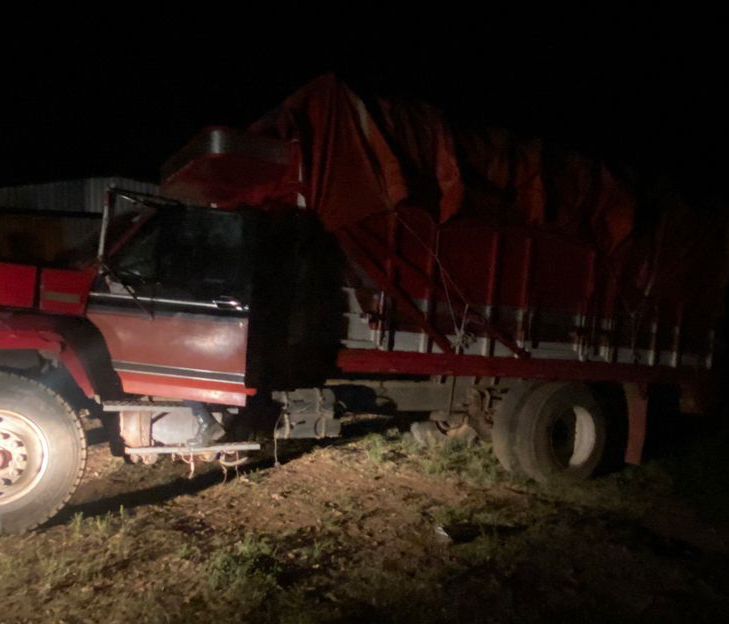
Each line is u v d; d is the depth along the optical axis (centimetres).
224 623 420
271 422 641
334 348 631
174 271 588
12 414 530
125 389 588
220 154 554
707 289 816
